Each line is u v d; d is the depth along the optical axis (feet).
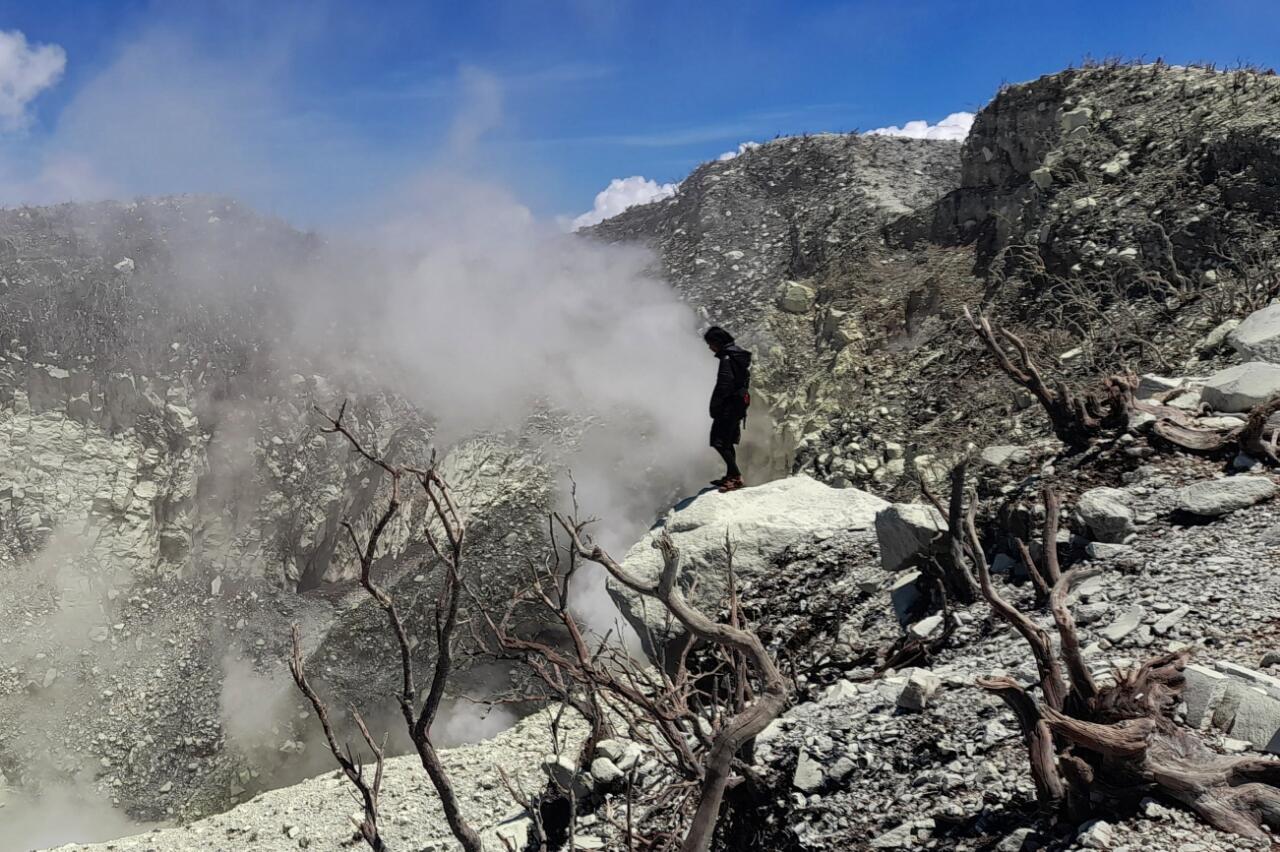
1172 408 23.67
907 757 14.33
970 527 12.76
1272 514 18.19
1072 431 23.93
